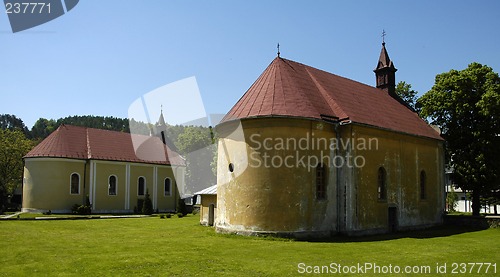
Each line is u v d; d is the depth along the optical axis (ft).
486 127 115.85
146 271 45.75
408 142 98.17
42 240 70.18
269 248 62.75
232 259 53.06
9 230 84.07
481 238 81.35
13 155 193.77
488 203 156.04
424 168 103.35
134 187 161.79
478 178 117.29
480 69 119.44
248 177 76.28
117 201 155.94
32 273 44.47
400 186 93.66
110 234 80.48
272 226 73.87
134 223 106.83
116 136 165.89
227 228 78.48
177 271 45.88
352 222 79.36
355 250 62.34
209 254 56.59
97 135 160.66
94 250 59.52
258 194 75.00
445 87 122.62
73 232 83.56
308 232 75.31
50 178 142.31
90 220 115.34
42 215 133.18
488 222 102.32
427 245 69.46
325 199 78.84
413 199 97.66
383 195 88.89
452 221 108.06
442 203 108.99
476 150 118.32
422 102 128.77
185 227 95.55
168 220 118.52
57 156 143.43
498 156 117.29
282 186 74.69
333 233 79.20
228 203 79.05
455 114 121.08
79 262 50.19
